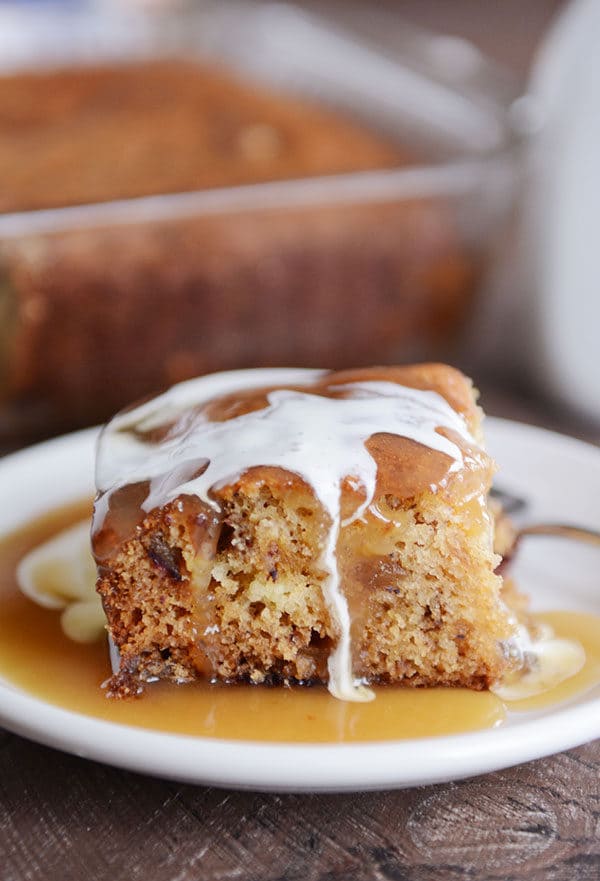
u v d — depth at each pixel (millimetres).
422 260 629
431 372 484
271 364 631
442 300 640
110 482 459
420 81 687
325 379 484
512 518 511
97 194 616
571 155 594
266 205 611
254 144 670
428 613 449
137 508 448
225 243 604
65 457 525
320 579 447
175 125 686
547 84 624
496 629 448
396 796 430
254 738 430
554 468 526
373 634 450
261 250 608
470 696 448
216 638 450
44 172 637
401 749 410
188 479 447
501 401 626
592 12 594
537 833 421
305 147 672
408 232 624
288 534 446
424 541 447
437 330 646
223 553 448
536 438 536
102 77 734
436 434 457
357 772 408
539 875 412
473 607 448
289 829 422
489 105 666
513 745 414
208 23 773
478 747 412
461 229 630
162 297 602
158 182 631
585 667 457
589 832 421
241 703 443
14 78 725
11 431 606
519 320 625
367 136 690
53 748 438
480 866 414
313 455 447
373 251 622
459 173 621
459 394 478
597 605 483
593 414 612
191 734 431
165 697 444
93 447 530
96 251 591
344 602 448
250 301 615
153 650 450
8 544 497
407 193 624
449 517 446
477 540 448
